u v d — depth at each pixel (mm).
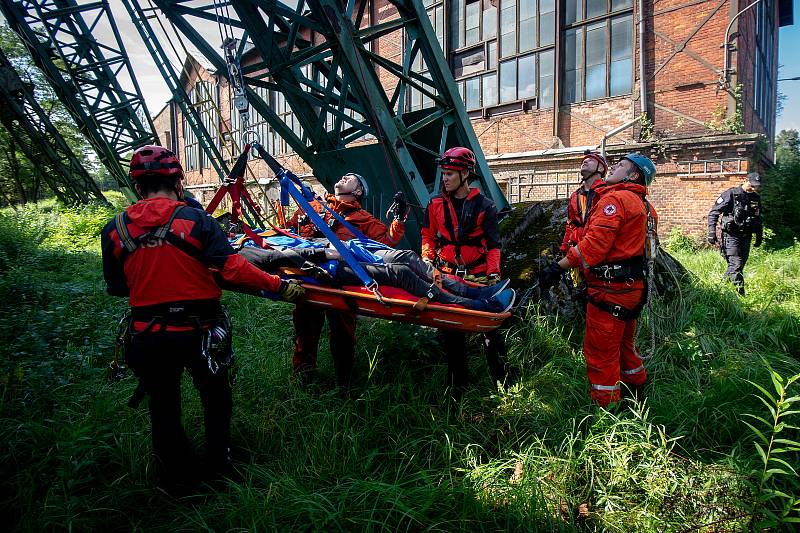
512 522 2160
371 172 5828
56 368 3438
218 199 3008
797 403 2939
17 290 5281
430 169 6762
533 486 2260
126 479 2482
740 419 2740
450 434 2898
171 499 2357
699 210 11633
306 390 3426
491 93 15523
